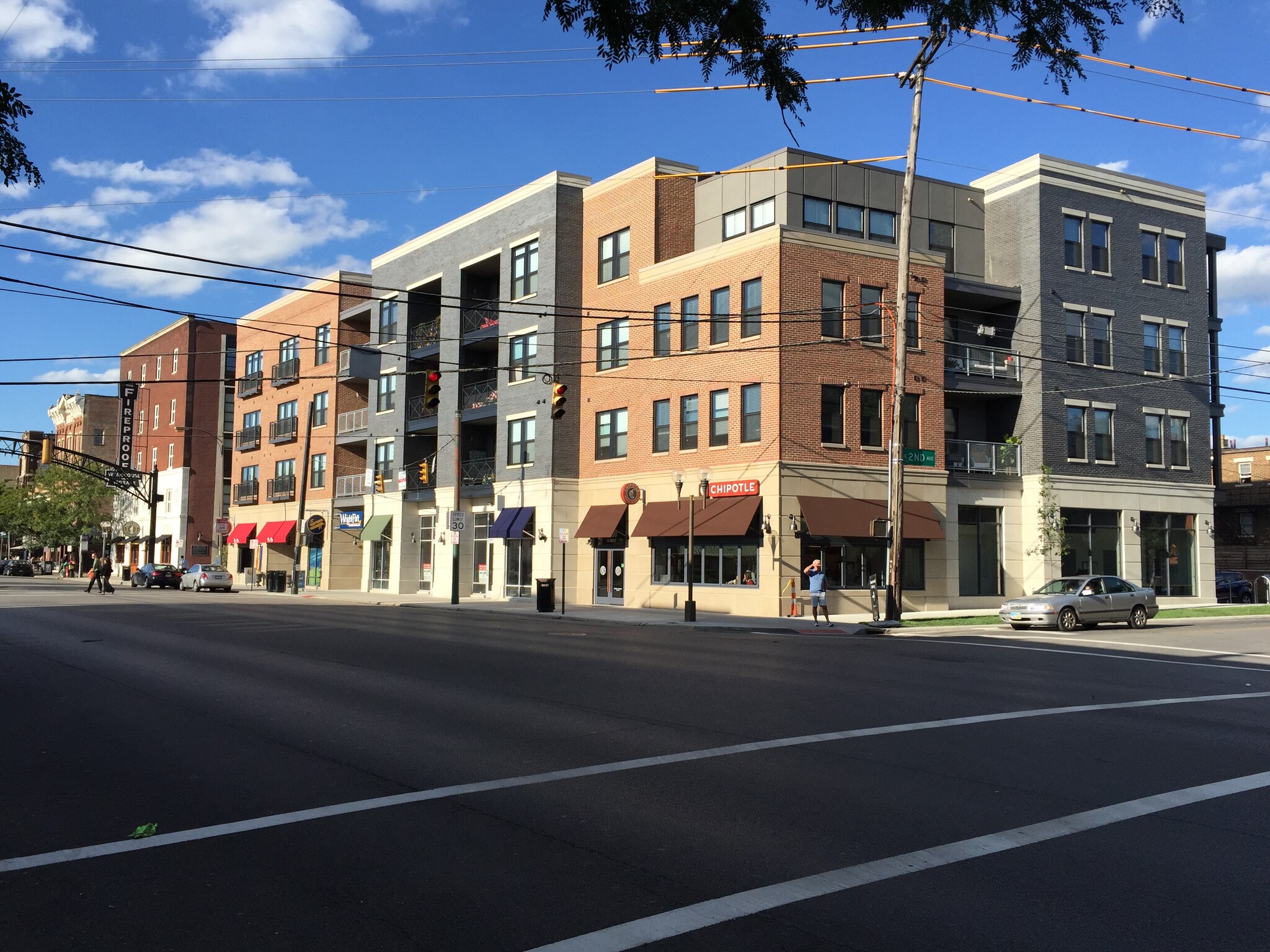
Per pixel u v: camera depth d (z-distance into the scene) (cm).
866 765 866
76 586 5778
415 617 2950
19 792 765
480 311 4266
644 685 1370
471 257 4244
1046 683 1479
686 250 3578
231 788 776
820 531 3031
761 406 3112
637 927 496
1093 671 1662
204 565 5338
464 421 4241
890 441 2839
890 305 3294
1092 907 526
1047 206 3669
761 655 1862
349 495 4944
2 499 8194
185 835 651
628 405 3575
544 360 3812
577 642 2081
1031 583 3575
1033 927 498
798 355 3105
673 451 3384
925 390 3362
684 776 819
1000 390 3603
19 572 8469
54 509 7350
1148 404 3850
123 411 6962
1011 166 3747
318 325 5309
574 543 3741
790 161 3297
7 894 542
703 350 3303
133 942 477
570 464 3772
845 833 658
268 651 1766
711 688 1348
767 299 3105
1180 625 2906
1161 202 3928
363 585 4891
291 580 5084
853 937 484
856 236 3416
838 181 3394
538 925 497
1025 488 3634
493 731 1011
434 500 4447
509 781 800
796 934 488
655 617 2969
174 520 6662
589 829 666
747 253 3177
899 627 2686
